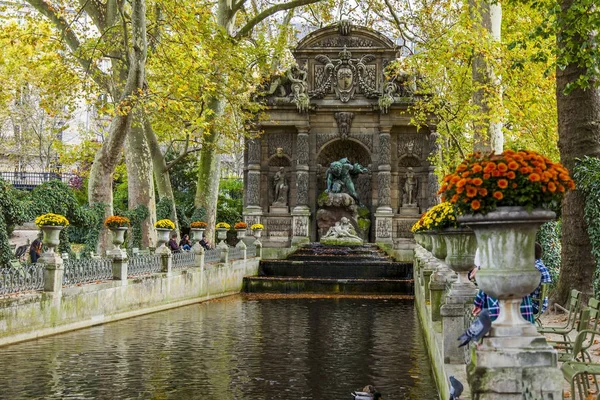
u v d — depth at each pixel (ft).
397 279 117.70
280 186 147.95
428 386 45.06
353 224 145.38
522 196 23.79
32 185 188.85
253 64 133.49
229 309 89.25
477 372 24.04
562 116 61.11
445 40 103.55
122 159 171.53
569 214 60.54
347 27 146.51
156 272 86.33
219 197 190.80
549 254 78.89
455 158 124.36
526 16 99.71
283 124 146.30
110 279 75.15
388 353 57.41
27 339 59.57
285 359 54.70
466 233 35.65
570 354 30.96
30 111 176.96
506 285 24.08
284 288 114.83
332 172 144.97
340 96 146.41
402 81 144.25
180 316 80.48
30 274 61.05
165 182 128.77
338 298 106.32
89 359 53.21
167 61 102.42
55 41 101.50
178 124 106.73
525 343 24.08
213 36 120.57
